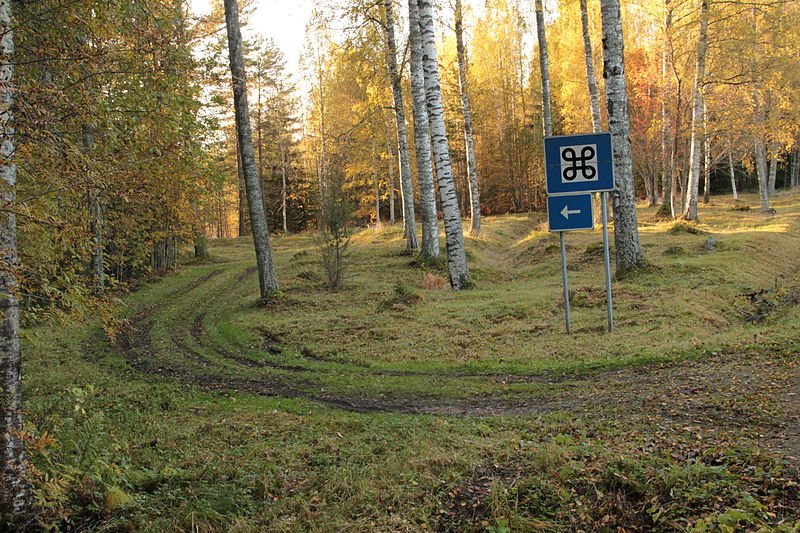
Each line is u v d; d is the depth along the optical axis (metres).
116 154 6.30
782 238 23.03
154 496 4.87
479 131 48.34
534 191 55.06
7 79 4.47
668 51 27.17
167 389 9.57
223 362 11.83
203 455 5.92
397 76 24.00
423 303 15.18
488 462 5.22
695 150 27.56
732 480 3.99
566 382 8.45
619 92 15.20
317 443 6.27
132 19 6.48
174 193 8.45
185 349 13.34
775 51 24.66
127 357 12.73
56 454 5.32
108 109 6.47
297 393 9.18
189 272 30.09
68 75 5.90
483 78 47.84
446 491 4.65
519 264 23.20
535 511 4.16
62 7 5.82
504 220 43.34
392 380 9.48
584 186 11.04
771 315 11.24
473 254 24.27
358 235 35.09
